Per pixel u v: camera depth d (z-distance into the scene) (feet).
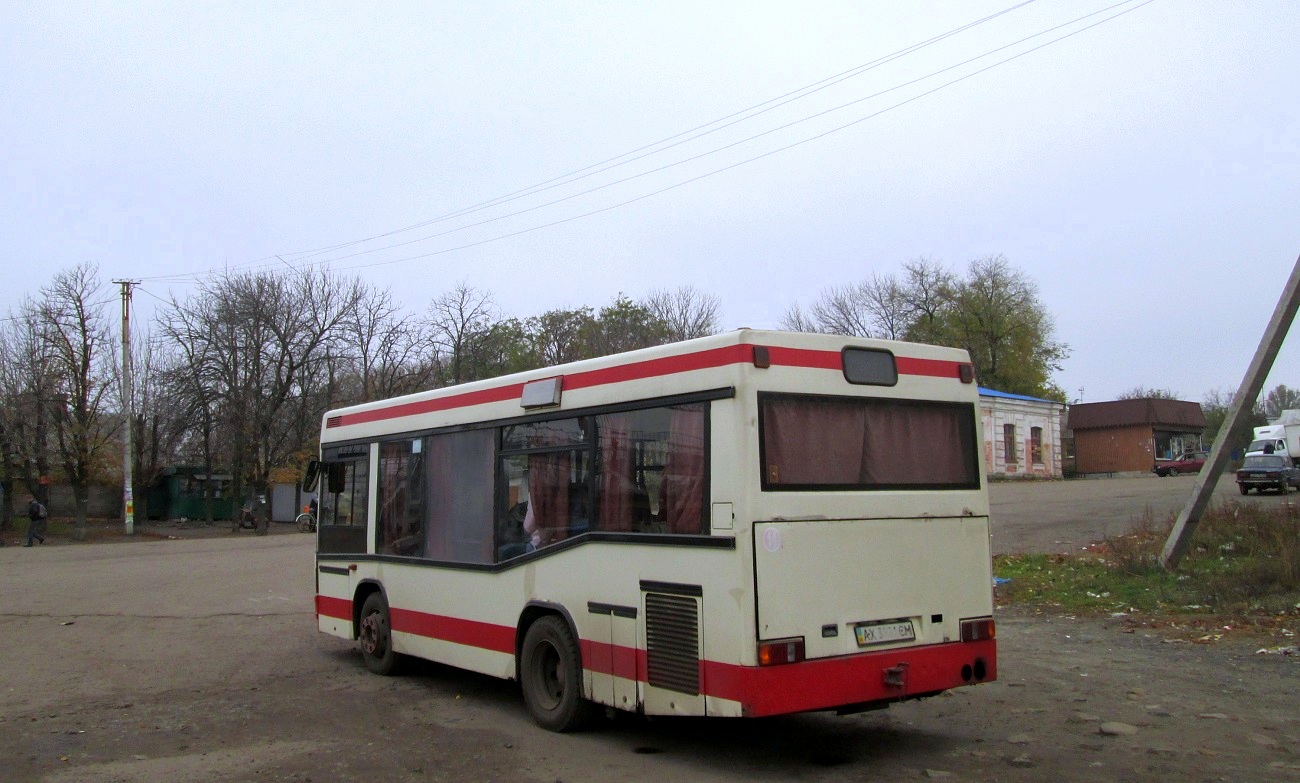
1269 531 46.19
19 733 25.14
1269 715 23.76
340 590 35.27
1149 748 21.17
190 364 139.44
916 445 22.20
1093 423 225.15
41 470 141.49
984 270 211.82
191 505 187.62
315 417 149.59
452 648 28.73
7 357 141.38
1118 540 52.75
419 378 159.94
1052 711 25.16
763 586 19.25
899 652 20.75
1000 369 209.46
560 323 190.39
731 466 19.67
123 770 21.42
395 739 23.93
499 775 20.58
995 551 60.13
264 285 143.33
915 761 21.07
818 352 20.98
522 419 26.45
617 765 21.26
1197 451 225.76
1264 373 43.68
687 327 183.42
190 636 41.75
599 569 23.04
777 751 22.34
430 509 30.37
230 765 21.70
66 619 47.75
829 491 20.44
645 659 21.45
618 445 22.94
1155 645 33.58
